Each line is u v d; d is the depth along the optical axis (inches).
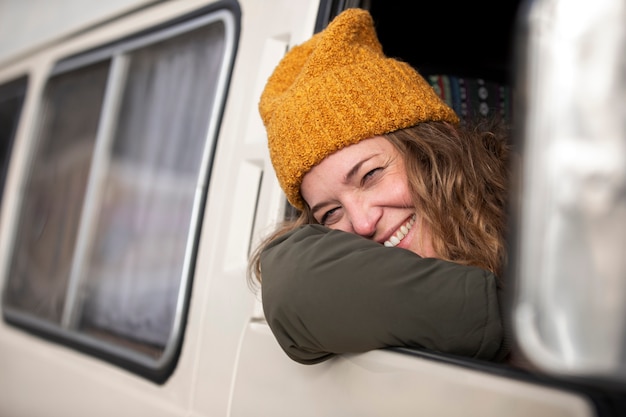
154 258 78.9
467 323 42.3
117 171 89.4
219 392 60.9
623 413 30.8
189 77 81.0
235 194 67.5
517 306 23.1
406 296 42.9
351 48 56.3
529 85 24.0
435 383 40.9
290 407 51.6
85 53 99.5
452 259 54.6
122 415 74.0
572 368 21.6
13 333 99.1
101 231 89.4
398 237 56.2
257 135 67.7
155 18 88.4
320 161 54.6
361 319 43.6
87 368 82.3
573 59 23.1
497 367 38.4
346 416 46.2
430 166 55.8
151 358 73.7
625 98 22.1
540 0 24.4
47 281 96.6
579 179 22.4
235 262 64.9
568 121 22.9
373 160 54.4
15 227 105.7
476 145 58.3
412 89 56.4
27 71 113.2
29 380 92.4
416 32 80.1
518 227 23.7
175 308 71.6
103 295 85.6
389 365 44.0
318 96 54.4
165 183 80.7
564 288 22.2
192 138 78.1
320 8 66.4
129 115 89.3
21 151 108.7
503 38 81.7
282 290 46.3
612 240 21.6
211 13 79.2
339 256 46.1
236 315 62.0
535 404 34.7
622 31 22.5
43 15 114.7
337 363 48.5
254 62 71.0
